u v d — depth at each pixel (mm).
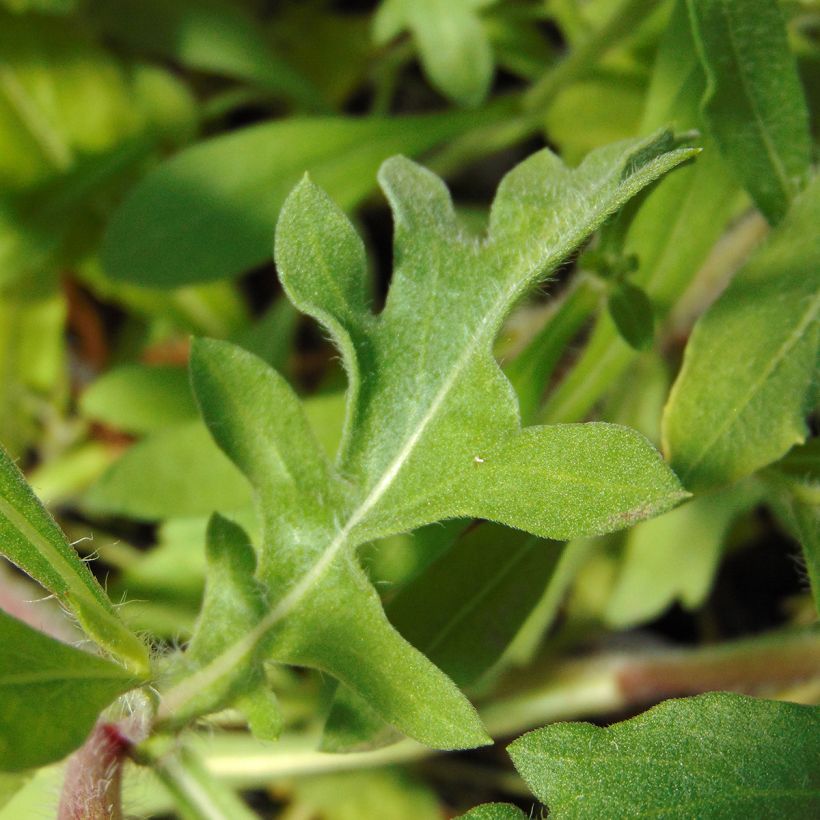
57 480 277
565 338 200
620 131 253
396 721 168
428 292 173
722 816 165
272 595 176
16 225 256
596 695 248
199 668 177
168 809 235
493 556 190
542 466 166
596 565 261
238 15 271
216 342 176
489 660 188
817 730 166
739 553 285
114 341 290
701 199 202
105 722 181
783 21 185
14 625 158
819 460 185
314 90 269
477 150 267
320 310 169
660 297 206
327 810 256
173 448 220
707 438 180
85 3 267
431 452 171
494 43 263
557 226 170
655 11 239
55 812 193
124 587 240
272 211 233
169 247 229
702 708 167
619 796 165
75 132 265
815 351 180
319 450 176
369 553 190
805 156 189
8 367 271
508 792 263
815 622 233
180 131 275
